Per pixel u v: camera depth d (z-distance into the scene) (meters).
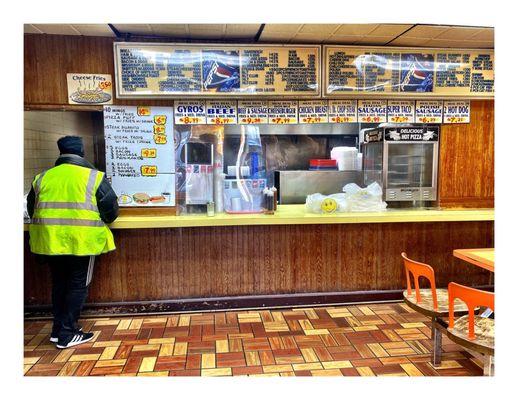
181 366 2.79
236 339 3.18
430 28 3.25
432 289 2.63
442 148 3.94
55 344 3.10
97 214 3.06
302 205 4.27
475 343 2.19
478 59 3.77
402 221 3.66
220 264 3.74
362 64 3.64
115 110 3.53
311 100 3.71
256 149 3.90
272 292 3.83
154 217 3.59
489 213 3.78
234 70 3.51
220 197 3.80
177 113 3.59
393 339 3.17
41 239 2.97
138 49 3.40
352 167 4.70
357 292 3.91
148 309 3.68
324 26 3.19
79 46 3.43
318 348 3.03
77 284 3.06
